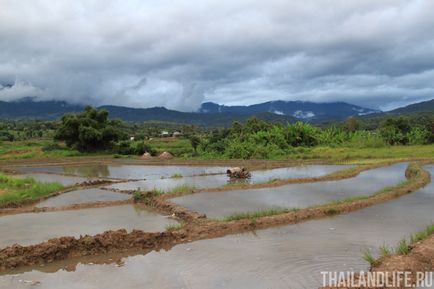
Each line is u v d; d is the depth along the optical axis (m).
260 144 50.66
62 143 81.56
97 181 27.27
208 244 11.74
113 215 16.53
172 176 30.36
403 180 24.03
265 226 13.67
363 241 11.55
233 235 12.70
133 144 66.19
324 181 24.36
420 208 15.91
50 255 10.59
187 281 8.88
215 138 59.75
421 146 52.50
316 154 46.19
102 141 62.66
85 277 9.41
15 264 10.17
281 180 24.05
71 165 46.53
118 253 11.14
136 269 9.80
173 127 188.75
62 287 8.86
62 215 16.69
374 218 14.44
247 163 41.25
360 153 44.72
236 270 9.44
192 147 63.72
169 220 15.46
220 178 29.09
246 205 17.41
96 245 11.22
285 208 15.83
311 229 13.12
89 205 18.73
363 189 20.97
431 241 10.33
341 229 13.02
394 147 52.16
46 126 139.00
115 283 8.95
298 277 8.86
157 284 8.79
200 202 18.27
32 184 26.25
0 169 41.84
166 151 59.81
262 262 9.92
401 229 12.82
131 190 23.34
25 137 104.75
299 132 57.75
